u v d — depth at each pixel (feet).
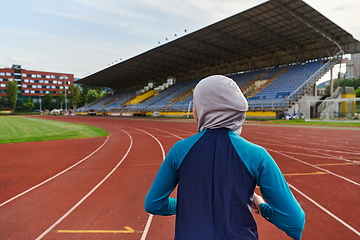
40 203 12.61
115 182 16.20
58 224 10.28
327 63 83.71
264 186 2.67
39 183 16.16
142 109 140.56
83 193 14.10
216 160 2.67
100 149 29.63
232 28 75.82
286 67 99.40
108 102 197.36
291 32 79.20
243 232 2.55
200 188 2.66
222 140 2.79
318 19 68.03
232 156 2.68
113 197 13.41
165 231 9.61
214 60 120.78
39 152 27.73
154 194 3.06
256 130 48.85
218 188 2.61
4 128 58.29
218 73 133.28
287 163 20.57
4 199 13.26
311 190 13.75
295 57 99.60
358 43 80.43
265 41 89.10
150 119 108.99
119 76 164.66
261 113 85.81
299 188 14.11
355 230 9.29
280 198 2.60
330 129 49.47
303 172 17.65
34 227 10.05
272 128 53.06
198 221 2.64
